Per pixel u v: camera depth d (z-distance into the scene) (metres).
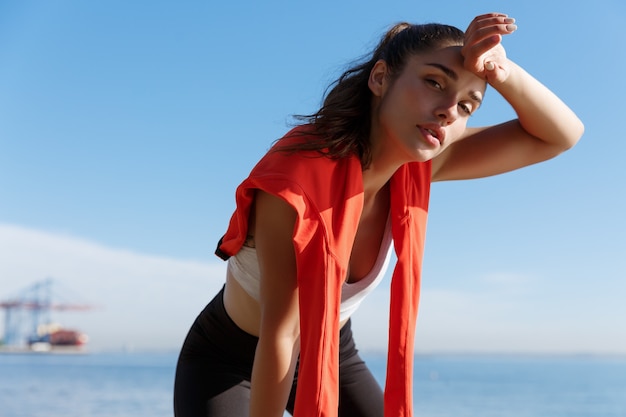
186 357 1.75
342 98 1.41
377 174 1.47
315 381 1.30
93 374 36.12
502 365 94.06
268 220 1.38
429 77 1.32
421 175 1.58
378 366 50.19
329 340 1.32
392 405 1.46
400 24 1.51
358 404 1.85
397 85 1.35
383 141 1.41
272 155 1.38
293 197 1.30
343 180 1.39
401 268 1.51
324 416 1.30
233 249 1.49
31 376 32.81
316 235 1.33
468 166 1.75
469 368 78.56
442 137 1.33
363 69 1.44
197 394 1.67
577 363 111.44
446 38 1.34
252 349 1.69
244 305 1.62
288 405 1.83
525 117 1.63
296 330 1.42
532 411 21.75
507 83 1.54
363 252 1.57
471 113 1.36
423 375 53.44
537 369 73.38
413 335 1.51
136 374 36.69
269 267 1.40
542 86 1.60
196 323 1.78
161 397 20.42
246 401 1.69
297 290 1.40
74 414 15.25
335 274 1.34
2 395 20.23
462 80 1.32
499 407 22.89
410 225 1.54
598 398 27.27
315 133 1.39
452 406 23.34
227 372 1.69
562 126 1.66
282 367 1.39
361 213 1.54
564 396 28.31
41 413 15.38
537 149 1.72
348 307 1.61
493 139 1.72
